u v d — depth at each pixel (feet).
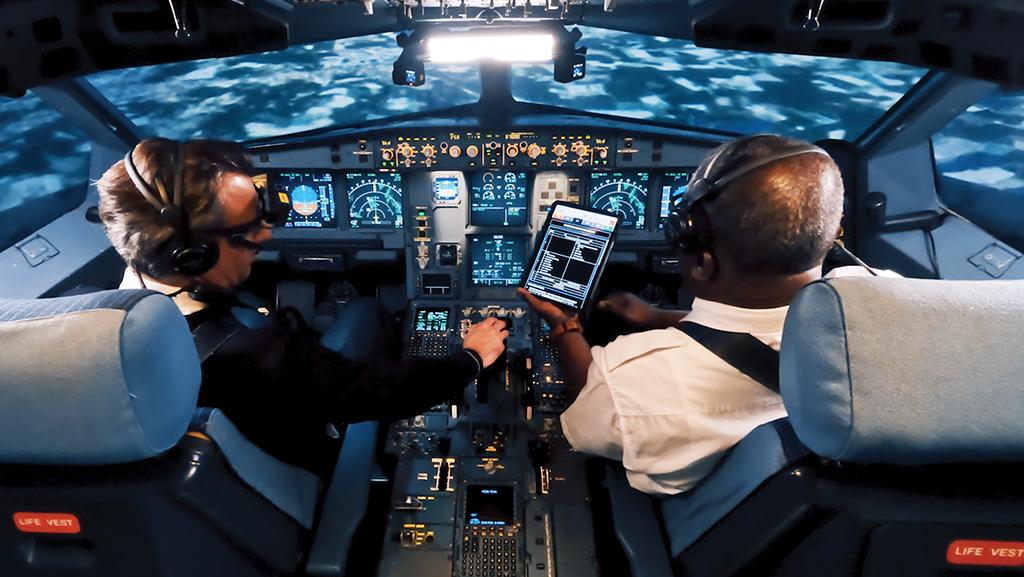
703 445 4.21
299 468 5.26
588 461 6.56
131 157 3.78
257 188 4.13
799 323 3.02
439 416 7.15
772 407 4.33
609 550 5.69
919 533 3.33
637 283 10.64
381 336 7.97
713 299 4.25
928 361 2.79
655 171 9.41
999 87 5.77
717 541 4.14
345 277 10.80
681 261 4.27
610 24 6.99
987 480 3.23
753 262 3.75
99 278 10.13
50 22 5.57
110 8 5.77
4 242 10.48
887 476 3.27
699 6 6.19
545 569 5.52
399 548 5.68
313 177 9.59
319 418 4.63
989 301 2.86
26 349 3.00
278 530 4.66
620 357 4.49
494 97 9.20
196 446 3.73
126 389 3.07
